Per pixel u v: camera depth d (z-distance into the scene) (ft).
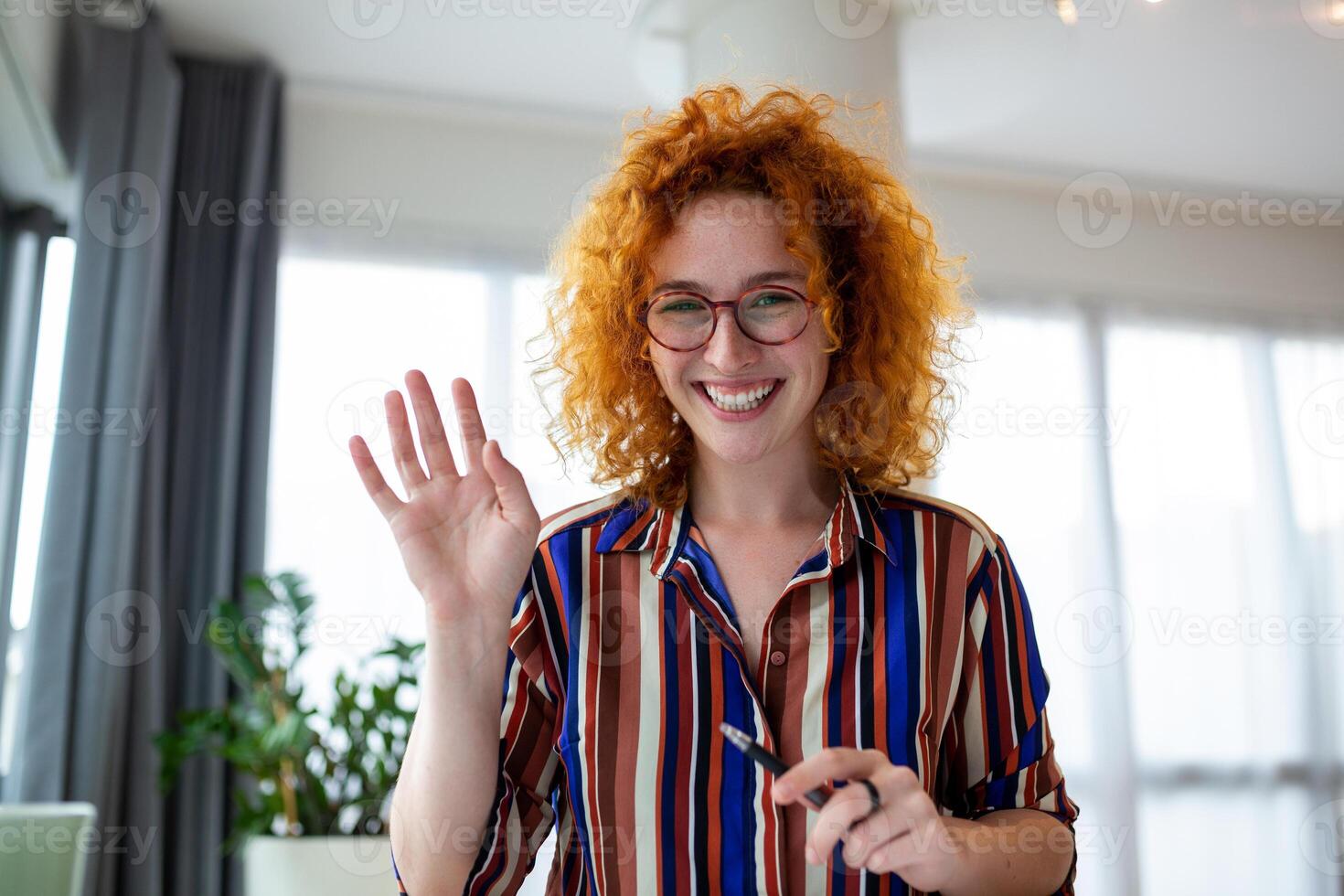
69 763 9.46
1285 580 14.66
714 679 3.15
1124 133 13.16
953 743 3.35
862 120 5.32
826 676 3.15
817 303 3.22
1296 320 15.58
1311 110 12.67
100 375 9.98
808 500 3.44
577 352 3.78
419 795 2.97
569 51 11.43
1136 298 14.96
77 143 10.39
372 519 11.72
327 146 12.35
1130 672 14.21
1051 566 14.05
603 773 3.11
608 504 3.50
